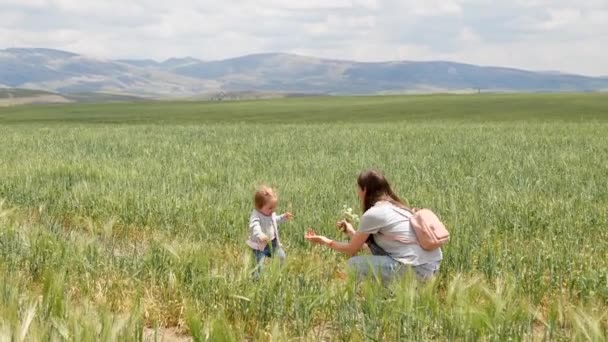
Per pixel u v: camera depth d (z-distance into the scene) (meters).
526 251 7.54
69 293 5.59
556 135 31.08
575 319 4.61
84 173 14.86
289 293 5.70
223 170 15.48
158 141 28.61
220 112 90.19
